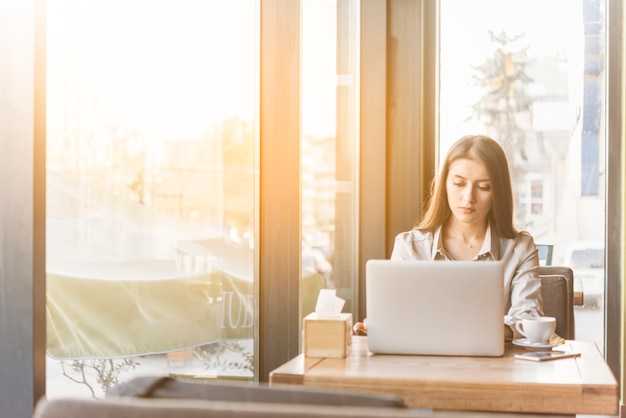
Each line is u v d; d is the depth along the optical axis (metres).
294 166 3.62
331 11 4.70
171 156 2.98
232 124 3.41
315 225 4.48
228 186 3.38
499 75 5.61
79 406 1.11
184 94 3.06
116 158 2.67
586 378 2.15
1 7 2.12
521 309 2.83
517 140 5.60
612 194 5.41
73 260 2.48
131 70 2.73
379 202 5.18
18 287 2.10
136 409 1.09
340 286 4.95
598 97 5.52
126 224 2.73
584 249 5.52
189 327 3.11
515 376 2.18
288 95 3.61
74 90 2.46
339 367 2.30
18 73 2.11
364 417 1.02
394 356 2.46
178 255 3.04
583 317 5.51
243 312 3.50
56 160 2.39
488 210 2.96
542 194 5.57
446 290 2.43
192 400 1.22
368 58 5.17
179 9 3.00
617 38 5.41
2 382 2.09
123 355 2.72
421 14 5.26
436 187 3.04
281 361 3.60
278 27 3.61
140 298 2.81
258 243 3.59
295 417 1.04
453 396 2.14
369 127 5.18
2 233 2.11
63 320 2.43
